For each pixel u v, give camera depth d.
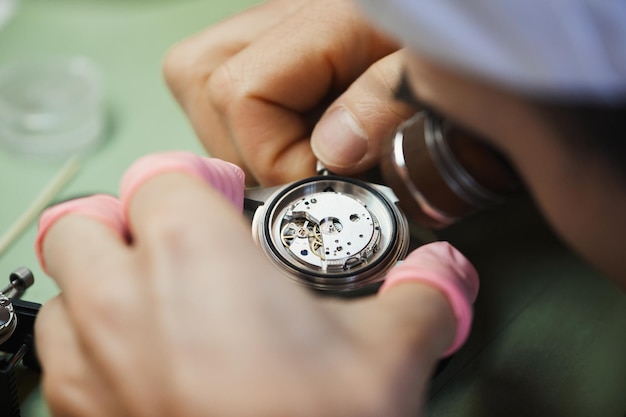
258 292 0.21
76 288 0.22
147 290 0.22
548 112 0.20
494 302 0.28
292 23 0.31
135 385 0.21
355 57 0.31
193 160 0.24
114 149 0.34
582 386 0.27
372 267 0.26
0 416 0.25
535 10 0.18
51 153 0.34
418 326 0.22
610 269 0.22
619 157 0.20
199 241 0.22
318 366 0.21
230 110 0.31
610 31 0.18
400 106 0.26
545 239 0.29
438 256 0.25
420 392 0.22
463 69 0.19
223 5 0.39
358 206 0.27
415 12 0.18
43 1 0.39
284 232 0.27
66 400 0.22
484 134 0.21
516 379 0.27
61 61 0.36
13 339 0.27
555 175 0.20
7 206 0.32
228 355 0.21
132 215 0.23
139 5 0.38
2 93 0.35
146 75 0.36
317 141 0.28
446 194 0.23
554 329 0.28
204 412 0.20
